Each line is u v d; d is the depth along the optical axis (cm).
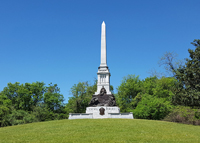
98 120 4144
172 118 5097
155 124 3759
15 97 7738
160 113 6075
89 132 2998
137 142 2422
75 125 3594
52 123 3959
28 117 6750
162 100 6200
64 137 2711
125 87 8169
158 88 7006
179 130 3262
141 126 3488
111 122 3853
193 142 2458
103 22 6462
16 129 3547
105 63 6094
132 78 8600
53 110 7888
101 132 2994
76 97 8181
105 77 5922
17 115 6625
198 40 4359
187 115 4709
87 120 4156
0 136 2905
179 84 4294
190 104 4106
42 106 7462
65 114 7825
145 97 6769
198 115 4394
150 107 6100
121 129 3197
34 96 7788
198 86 4003
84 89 8238
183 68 4375
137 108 6488
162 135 2848
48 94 7856
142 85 8188
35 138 2716
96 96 5691
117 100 8131
